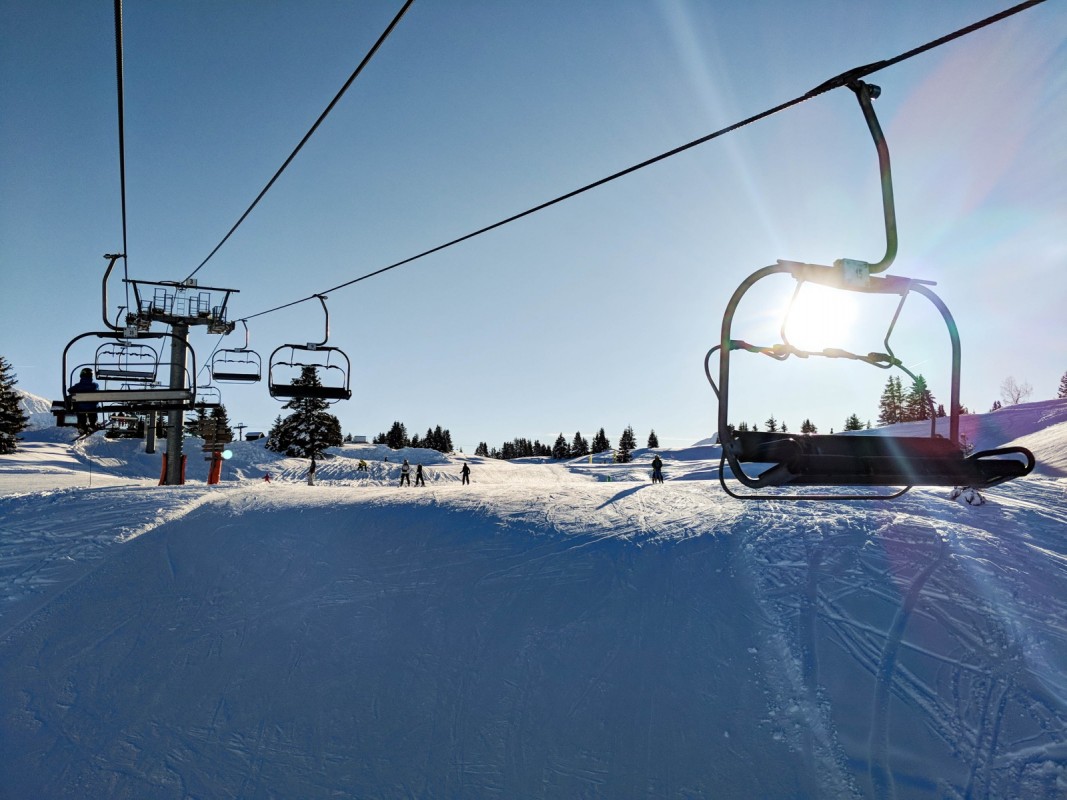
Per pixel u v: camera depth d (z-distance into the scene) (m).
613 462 81.06
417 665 9.71
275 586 12.01
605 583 11.21
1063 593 9.79
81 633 10.75
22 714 9.12
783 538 12.12
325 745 8.53
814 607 9.90
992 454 3.81
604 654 9.52
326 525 14.52
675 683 8.85
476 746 8.36
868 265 3.54
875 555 11.13
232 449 53.53
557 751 8.19
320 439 64.75
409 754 8.33
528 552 12.69
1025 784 7.03
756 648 9.25
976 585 10.06
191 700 9.30
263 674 9.71
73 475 36.66
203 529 14.48
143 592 11.91
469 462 75.56
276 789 7.94
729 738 8.02
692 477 47.16
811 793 7.29
